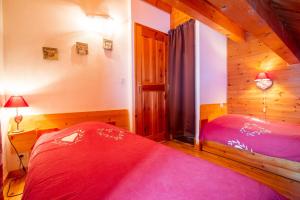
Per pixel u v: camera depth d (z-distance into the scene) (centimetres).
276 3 155
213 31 334
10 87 197
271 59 306
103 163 109
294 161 180
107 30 274
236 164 231
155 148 137
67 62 236
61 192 79
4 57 192
